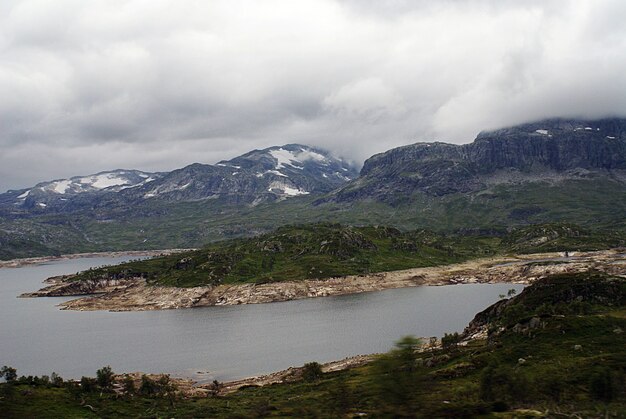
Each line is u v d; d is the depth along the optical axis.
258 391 149.62
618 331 133.25
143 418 119.69
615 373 97.94
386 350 196.75
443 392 100.12
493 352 135.75
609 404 86.94
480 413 79.31
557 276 196.50
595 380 94.62
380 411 58.50
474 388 103.75
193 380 179.00
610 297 176.75
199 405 132.62
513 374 100.94
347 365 172.25
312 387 138.88
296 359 197.00
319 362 188.62
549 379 101.94
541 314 155.12
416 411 57.66
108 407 130.50
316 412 93.75
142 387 150.50
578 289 182.88
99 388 149.50
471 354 143.75
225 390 159.50
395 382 58.78
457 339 171.62
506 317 179.25
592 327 138.50
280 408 106.56
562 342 132.38
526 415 78.62
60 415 120.75
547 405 87.31
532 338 140.75
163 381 159.62
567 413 81.56
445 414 76.56
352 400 96.06
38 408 124.75
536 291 191.88
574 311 167.88
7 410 120.81
